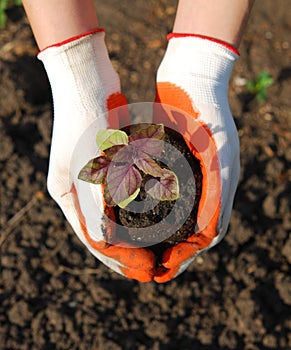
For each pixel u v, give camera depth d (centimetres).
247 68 135
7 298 121
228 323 120
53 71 98
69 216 100
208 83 98
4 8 138
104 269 122
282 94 134
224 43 97
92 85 98
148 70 136
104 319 120
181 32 98
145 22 140
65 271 123
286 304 120
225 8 96
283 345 119
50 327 120
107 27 139
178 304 121
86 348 119
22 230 125
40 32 97
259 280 122
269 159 128
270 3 140
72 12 96
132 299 121
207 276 122
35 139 130
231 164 97
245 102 133
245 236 123
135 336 119
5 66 131
